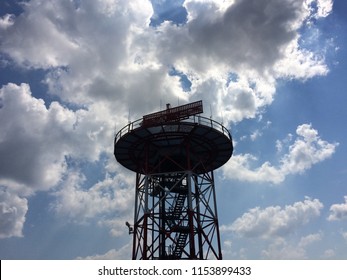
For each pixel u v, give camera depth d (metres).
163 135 41.31
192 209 38.69
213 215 42.94
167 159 44.03
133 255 39.28
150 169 44.31
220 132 40.97
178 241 39.72
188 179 40.16
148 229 38.91
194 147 43.62
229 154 44.56
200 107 42.41
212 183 45.38
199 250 39.62
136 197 43.31
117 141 42.03
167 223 42.19
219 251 41.03
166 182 43.47
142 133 41.09
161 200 40.31
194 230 37.97
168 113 43.41
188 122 39.62
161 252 39.12
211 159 45.56
